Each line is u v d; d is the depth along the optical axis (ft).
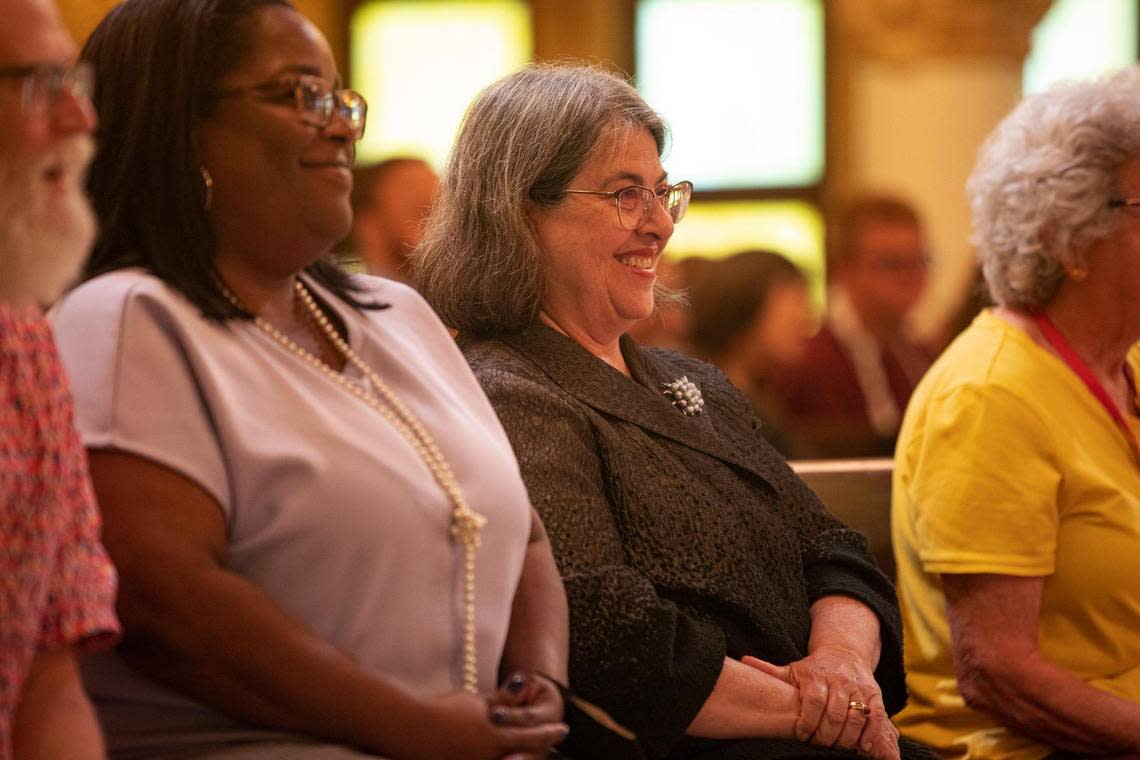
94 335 7.34
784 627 10.31
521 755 7.45
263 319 8.05
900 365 24.79
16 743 6.39
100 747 6.59
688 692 9.34
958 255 35.29
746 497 10.66
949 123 35.42
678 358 12.05
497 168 10.59
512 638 8.40
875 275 24.82
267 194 7.84
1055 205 12.25
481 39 35.53
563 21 35.42
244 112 7.75
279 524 7.36
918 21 34.99
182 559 7.00
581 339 10.84
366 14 35.42
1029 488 11.70
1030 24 35.22
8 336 6.40
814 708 9.68
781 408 23.98
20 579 6.28
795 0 35.53
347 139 8.01
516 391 9.97
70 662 6.63
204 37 7.73
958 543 11.73
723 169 36.04
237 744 7.29
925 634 12.67
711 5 35.63
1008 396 11.93
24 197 6.16
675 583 9.85
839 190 35.68
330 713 7.09
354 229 18.86
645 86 35.94
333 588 7.50
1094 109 12.33
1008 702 11.61
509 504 8.34
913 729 12.66
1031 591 11.68
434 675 7.80
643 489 10.05
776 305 23.66
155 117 7.73
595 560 9.48
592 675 9.23
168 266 7.71
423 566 7.72
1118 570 11.78
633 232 10.64
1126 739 11.43
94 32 8.02
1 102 6.11
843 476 13.96
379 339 8.52
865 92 35.53
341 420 7.80
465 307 10.62
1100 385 12.31
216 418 7.34
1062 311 12.56
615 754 9.33
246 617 7.02
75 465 6.59
